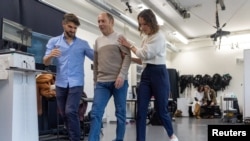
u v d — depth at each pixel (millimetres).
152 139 4094
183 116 11125
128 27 9859
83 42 2930
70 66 2764
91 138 2461
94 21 7949
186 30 11711
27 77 2701
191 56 13195
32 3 4883
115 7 7969
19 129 2562
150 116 7090
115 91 2621
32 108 2727
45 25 5137
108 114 7805
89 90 7246
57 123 4551
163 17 9547
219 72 12430
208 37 12656
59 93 2791
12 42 3686
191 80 12805
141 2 7352
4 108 2541
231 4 8562
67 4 6684
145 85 2635
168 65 13297
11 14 4434
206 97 10641
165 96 2586
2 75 2557
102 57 2625
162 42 2574
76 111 2686
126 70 2584
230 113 8383
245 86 6961
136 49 2551
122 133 2623
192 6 8688
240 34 12031
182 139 3973
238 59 11938
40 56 4828
